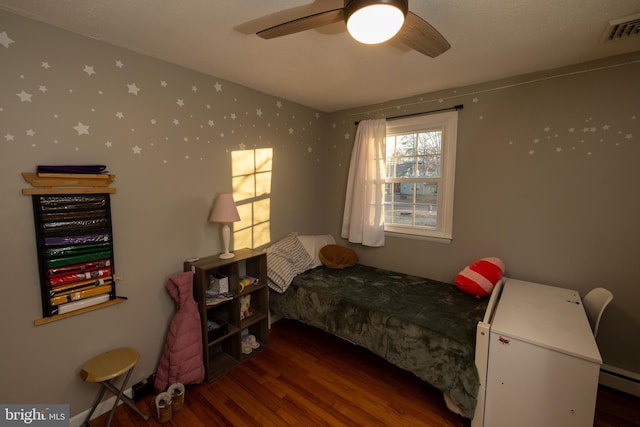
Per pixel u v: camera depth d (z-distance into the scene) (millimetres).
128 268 1856
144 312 1952
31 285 1498
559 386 1419
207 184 2266
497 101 2318
